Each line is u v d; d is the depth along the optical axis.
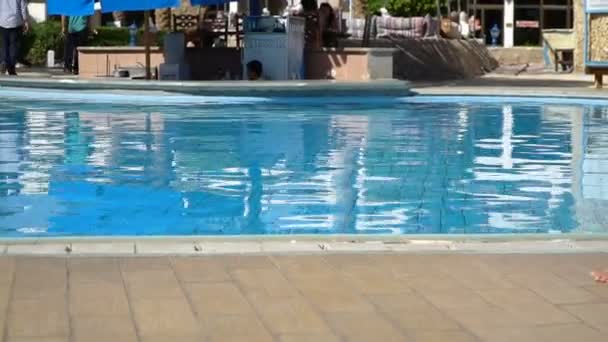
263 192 7.66
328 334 3.69
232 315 3.91
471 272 4.64
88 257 4.83
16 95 16.11
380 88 15.55
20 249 5.00
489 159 9.57
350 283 4.41
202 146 10.24
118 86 15.48
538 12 38.22
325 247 5.16
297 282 4.42
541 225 6.54
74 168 8.76
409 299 4.17
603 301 4.17
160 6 15.41
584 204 7.31
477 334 3.71
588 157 9.76
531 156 9.82
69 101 15.14
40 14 27.00
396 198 7.49
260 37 16.42
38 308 3.95
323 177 8.41
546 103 15.88
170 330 3.71
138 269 4.61
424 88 17.41
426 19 24.83
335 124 12.43
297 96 15.16
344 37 20.41
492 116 13.70
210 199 7.37
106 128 11.77
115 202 7.21
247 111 13.91
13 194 7.51
